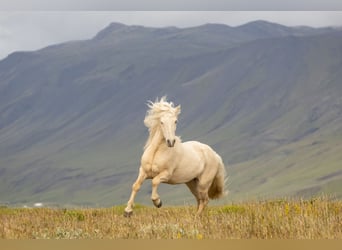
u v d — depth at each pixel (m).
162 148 30.09
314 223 22.62
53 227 25.30
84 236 22.30
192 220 25.45
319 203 28.52
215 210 32.53
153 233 22.47
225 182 34.41
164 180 30.28
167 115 29.77
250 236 21.73
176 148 30.61
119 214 32.06
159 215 30.77
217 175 33.91
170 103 30.50
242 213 27.55
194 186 33.16
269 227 22.41
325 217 24.08
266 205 29.62
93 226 24.92
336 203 30.38
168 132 29.42
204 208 33.25
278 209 26.20
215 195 34.50
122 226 24.84
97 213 33.31
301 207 26.77
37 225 25.73
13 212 36.28
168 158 30.12
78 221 28.44
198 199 33.38
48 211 34.91
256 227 22.47
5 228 24.17
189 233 22.16
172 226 23.19
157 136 30.23
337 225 23.02
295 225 22.48
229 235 22.02
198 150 32.62
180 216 28.55
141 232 22.80
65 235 22.33
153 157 30.11
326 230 21.86
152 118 30.25
